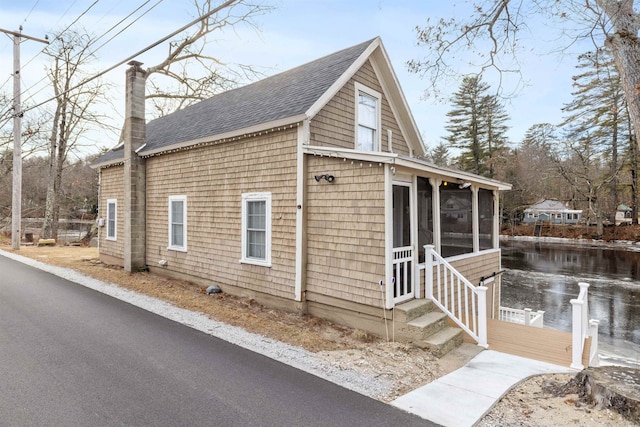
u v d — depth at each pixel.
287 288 6.66
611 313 14.31
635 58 4.89
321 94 6.68
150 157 10.09
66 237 26.53
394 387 3.86
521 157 42.97
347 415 3.25
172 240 9.38
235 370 4.15
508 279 20.64
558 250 31.69
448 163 43.69
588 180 28.69
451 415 3.30
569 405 3.49
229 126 7.74
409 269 6.09
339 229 5.96
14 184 15.71
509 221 46.28
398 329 5.30
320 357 4.63
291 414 3.24
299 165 6.46
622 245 32.81
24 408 3.18
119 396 3.45
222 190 7.98
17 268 10.65
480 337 5.39
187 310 6.61
